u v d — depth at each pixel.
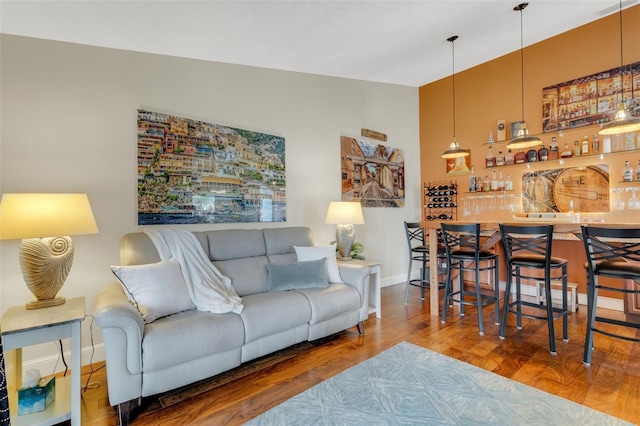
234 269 2.77
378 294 3.31
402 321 3.24
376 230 4.76
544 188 4.10
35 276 1.82
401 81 5.00
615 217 3.55
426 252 4.09
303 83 3.92
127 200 2.60
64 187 2.33
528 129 4.20
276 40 2.94
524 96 4.24
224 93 3.22
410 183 5.31
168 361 1.83
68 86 2.36
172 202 2.83
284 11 2.51
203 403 1.91
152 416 1.79
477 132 4.74
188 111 2.96
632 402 1.83
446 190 5.08
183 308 2.20
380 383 2.08
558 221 3.53
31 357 2.22
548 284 2.54
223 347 2.05
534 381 2.07
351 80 4.49
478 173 4.75
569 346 2.59
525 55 4.21
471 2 2.99
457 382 2.08
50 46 2.30
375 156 4.77
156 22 2.34
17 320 1.61
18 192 2.17
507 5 3.17
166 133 2.81
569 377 2.11
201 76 3.06
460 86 4.93
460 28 3.47
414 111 5.41
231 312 2.19
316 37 3.01
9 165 2.15
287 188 3.73
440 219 5.16
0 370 1.31
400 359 2.41
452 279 4.09
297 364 2.37
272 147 3.58
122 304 1.78
